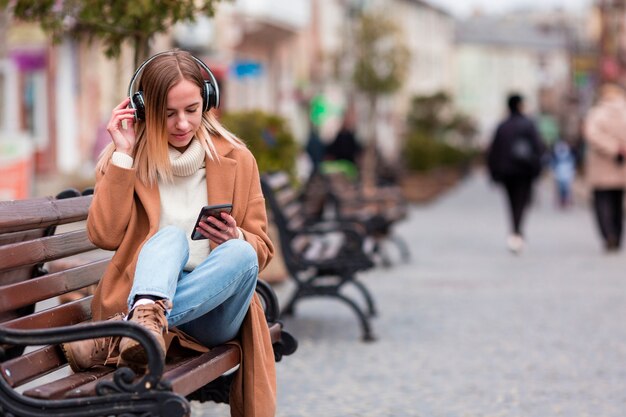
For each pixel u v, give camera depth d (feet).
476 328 36.76
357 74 159.22
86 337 14.83
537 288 48.11
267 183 36.11
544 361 30.58
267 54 161.68
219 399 19.15
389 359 31.12
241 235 18.01
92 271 19.49
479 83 462.19
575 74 253.85
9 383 15.26
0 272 16.31
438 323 38.01
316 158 99.35
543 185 224.74
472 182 261.65
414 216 113.19
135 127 18.12
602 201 65.72
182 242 17.19
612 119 64.49
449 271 56.08
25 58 100.89
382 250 57.98
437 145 187.11
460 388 26.99
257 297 18.79
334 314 40.32
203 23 112.78
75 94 106.01
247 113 54.49
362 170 116.98
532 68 493.77
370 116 161.68
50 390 15.26
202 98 18.12
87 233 17.85
